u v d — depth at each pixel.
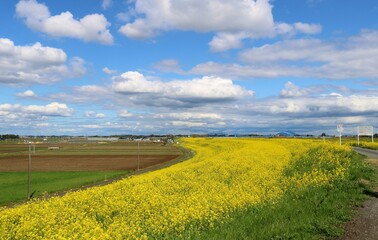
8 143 161.88
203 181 18.52
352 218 12.22
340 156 27.53
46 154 79.81
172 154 72.62
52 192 27.28
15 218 11.66
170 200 13.81
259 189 16.06
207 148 65.44
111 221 12.02
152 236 10.40
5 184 31.95
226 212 12.28
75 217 12.08
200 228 11.05
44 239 9.73
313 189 16.27
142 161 56.72
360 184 17.83
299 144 45.50
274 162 26.22
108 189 16.05
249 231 10.70
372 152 44.34
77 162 57.34
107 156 70.50
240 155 28.86
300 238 10.20
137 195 14.63
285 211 12.63
